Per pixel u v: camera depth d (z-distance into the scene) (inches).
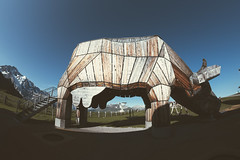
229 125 335.6
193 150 214.8
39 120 616.7
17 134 267.0
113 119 1005.8
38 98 596.1
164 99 404.8
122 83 470.6
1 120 319.0
